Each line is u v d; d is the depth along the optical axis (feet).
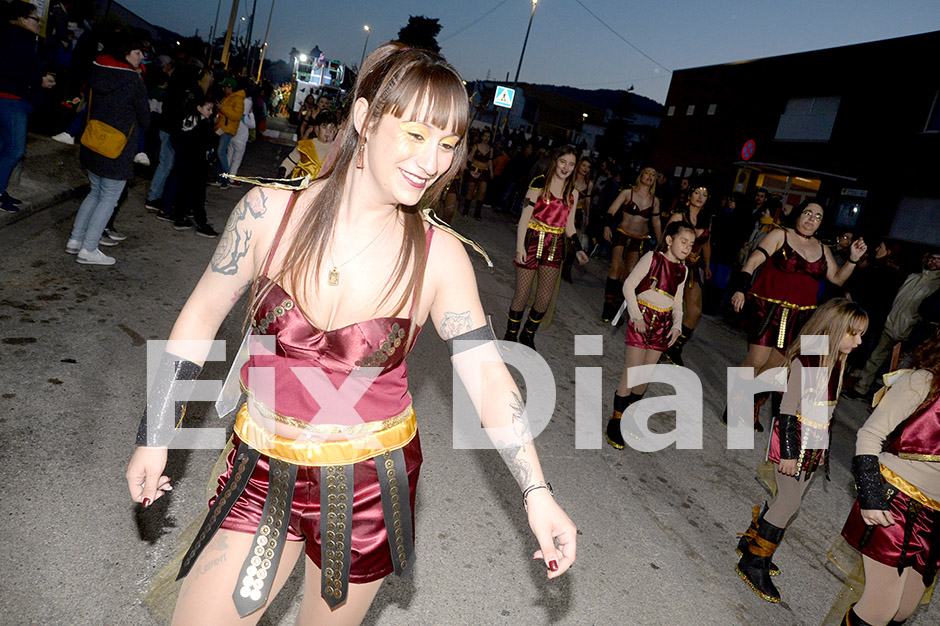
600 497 13.44
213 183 37.22
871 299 26.96
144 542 8.68
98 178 18.24
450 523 11.03
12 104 18.80
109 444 10.57
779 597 11.45
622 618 9.88
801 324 18.43
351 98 4.88
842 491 16.78
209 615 4.73
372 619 8.45
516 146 72.23
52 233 20.20
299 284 4.75
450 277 5.17
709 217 24.02
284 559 5.13
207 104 23.81
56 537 8.36
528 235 19.98
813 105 67.10
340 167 4.86
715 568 11.95
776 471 11.31
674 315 15.62
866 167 58.18
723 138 80.12
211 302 5.03
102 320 15.11
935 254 23.91
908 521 8.34
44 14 32.19
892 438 8.45
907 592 8.60
